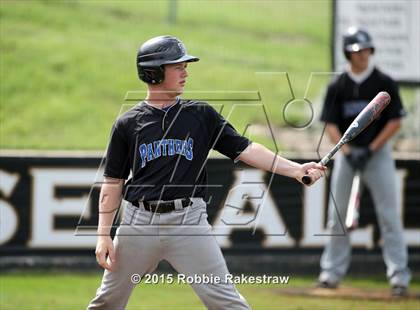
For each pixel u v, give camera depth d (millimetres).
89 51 34750
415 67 29141
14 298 22219
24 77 33219
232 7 36562
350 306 21703
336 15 29281
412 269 26500
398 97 22781
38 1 37062
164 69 14164
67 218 25672
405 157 26688
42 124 31062
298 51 34438
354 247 26438
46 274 25562
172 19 36250
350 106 22828
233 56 34094
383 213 23359
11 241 25531
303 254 26109
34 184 25500
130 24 36125
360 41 22422
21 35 35250
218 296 13992
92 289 23625
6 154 25484
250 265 25828
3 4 36656
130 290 14586
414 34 29125
